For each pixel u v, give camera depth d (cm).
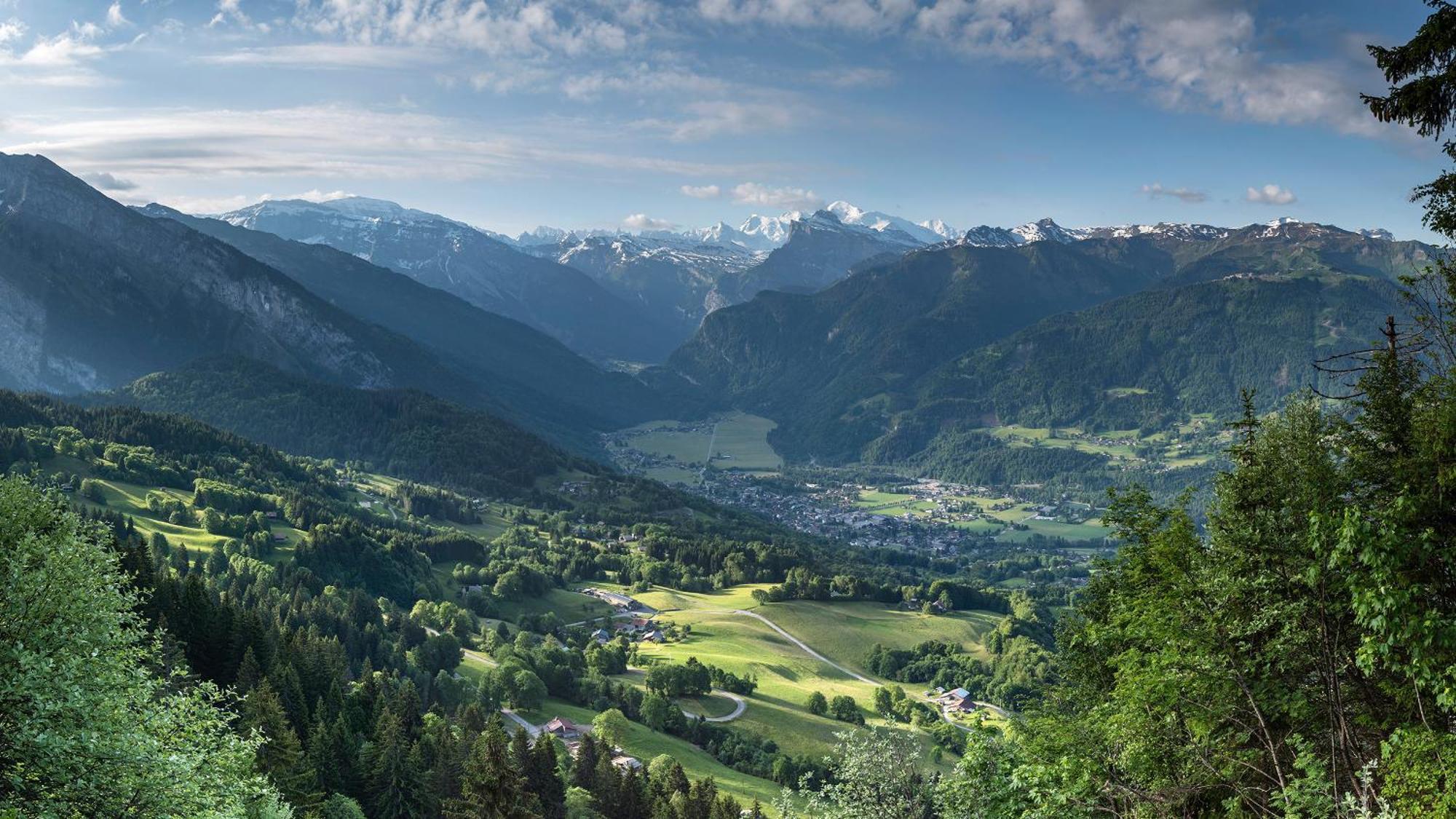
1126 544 2786
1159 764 2169
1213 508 2505
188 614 9231
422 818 8169
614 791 10062
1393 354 2123
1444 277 1994
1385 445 2103
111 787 2777
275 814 3838
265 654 9494
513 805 5141
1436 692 1722
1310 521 1964
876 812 3066
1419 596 1767
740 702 16675
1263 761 2180
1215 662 2139
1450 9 1869
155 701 3372
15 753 2686
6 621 3008
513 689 14038
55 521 3622
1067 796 2152
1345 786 1952
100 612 3256
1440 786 1641
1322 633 1967
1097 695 3180
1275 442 2344
